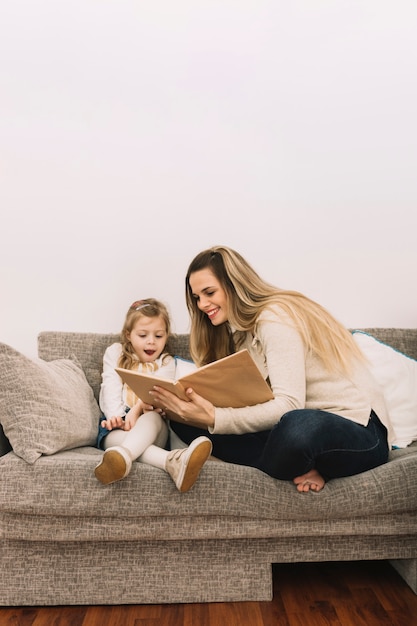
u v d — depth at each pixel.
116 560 1.48
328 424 1.43
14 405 1.51
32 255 2.29
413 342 2.17
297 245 2.37
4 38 2.33
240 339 1.80
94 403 1.93
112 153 2.34
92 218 2.32
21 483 1.42
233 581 1.49
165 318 2.03
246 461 1.58
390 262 2.38
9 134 2.31
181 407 1.51
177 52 2.37
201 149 2.36
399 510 1.46
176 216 2.35
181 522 1.45
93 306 2.31
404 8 2.41
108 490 1.42
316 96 2.39
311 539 1.51
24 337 2.29
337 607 1.46
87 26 2.35
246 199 2.36
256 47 2.39
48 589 1.46
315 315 1.67
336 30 2.41
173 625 1.36
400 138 2.40
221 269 1.73
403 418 1.95
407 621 1.38
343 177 2.38
